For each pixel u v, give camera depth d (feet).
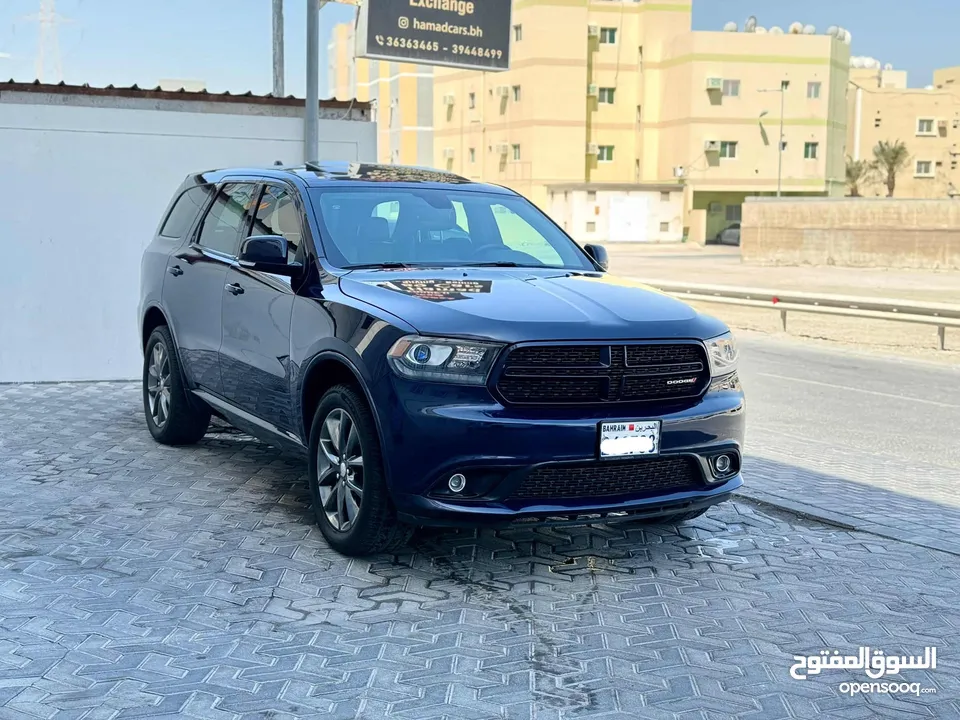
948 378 40.73
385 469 14.29
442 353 13.87
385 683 11.48
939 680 11.87
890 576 15.42
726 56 222.48
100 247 29.60
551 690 11.41
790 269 126.21
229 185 21.02
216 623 13.08
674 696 11.32
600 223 216.33
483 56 44.60
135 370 30.45
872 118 294.05
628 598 14.34
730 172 225.97
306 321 16.19
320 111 32.35
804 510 18.76
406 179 19.40
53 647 12.21
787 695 11.42
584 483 14.39
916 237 128.47
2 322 29.17
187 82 35.96
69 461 21.13
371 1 41.04
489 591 14.49
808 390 36.86
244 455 22.08
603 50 231.91
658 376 14.66
